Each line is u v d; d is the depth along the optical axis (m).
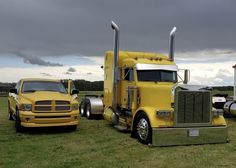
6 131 11.73
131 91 11.05
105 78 13.38
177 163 7.35
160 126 9.03
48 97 11.16
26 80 12.64
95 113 14.96
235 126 13.40
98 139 10.16
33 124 10.88
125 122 11.54
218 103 15.95
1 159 7.61
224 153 8.32
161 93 9.89
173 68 11.46
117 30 11.83
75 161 7.43
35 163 7.24
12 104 13.43
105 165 7.13
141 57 12.48
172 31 12.86
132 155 8.05
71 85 12.95
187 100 9.21
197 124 9.34
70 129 11.89
